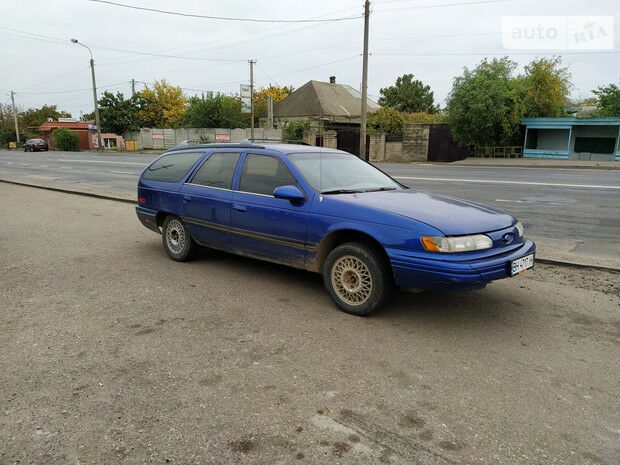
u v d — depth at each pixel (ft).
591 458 8.27
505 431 8.99
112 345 12.52
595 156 102.83
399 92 248.73
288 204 15.80
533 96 105.60
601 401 10.02
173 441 8.68
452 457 8.27
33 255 21.68
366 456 8.30
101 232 26.81
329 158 17.88
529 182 49.62
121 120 191.83
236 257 21.25
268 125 126.72
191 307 15.24
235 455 8.32
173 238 20.63
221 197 17.90
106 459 8.22
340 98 168.76
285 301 15.76
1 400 9.98
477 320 14.20
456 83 103.60
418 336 13.09
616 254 21.47
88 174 65.92
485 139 105.29
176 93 199.11
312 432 8.95
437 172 65.82
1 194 44.39
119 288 17.07
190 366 11.41
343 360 11.73
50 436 8.82
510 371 11.23
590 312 14.80
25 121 261.44
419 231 13.04
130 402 9.91
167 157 21.36
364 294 14.26
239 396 10.14
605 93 111.55
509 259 13.35
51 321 14.10
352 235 14.90
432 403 9.89
